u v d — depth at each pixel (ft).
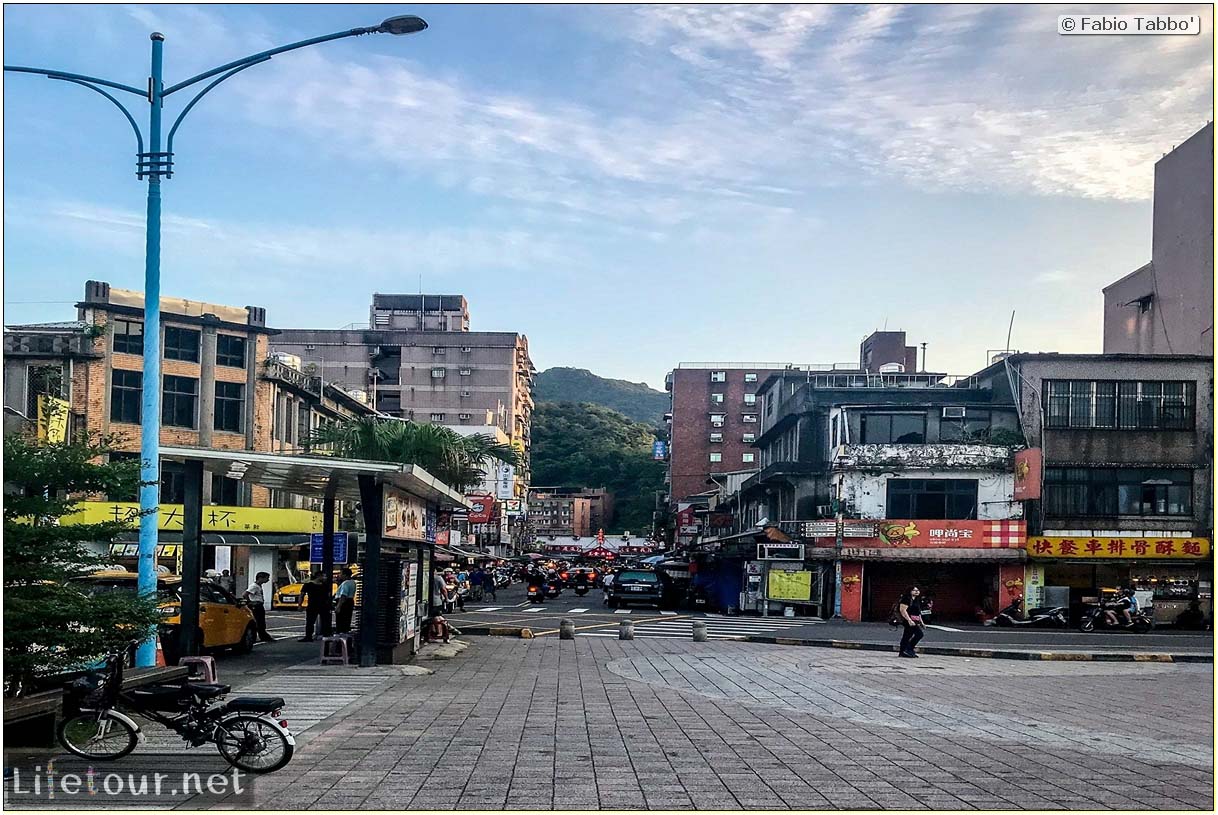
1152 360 131.34
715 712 42.01
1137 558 127.34
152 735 34.40
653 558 226.58
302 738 34.71
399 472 53.78
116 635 31.68
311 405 172.76
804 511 138.72
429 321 327.06
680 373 338.75
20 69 44.83
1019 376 132.05
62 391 134.62
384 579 58.85
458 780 28.14
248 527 149.38
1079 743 35.32
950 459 128.98
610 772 29.32
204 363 146.82
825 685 53.01
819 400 149.18
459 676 55.16
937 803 25.98
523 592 194.90
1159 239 147.02
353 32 45.19
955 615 130.21
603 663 63.77
